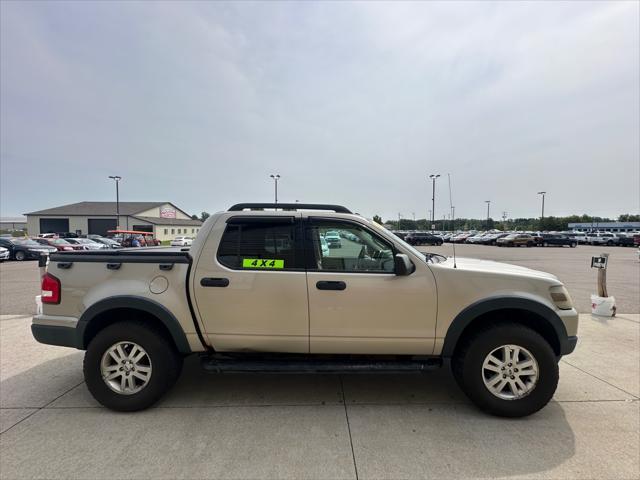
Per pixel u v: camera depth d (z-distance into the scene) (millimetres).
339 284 3107
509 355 3051
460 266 3318
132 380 3166
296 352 3238
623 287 10172
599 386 3682
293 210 3521
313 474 2365
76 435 2797
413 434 2822
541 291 3127
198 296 3150
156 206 73875
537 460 2512
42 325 3281
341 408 3230
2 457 2523
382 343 3164
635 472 2387
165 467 2426
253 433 2828
